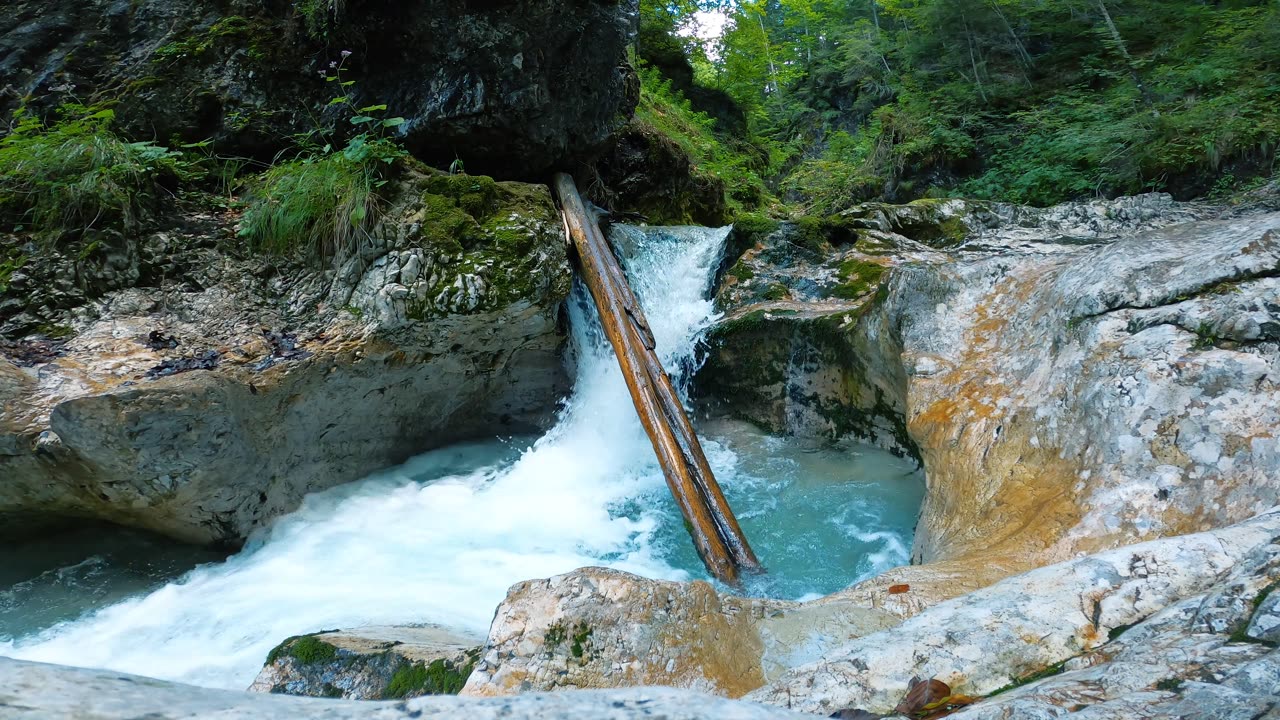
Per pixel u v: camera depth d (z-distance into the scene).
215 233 4.70
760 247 7.02
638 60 12.91
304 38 5.46
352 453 4.88
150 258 4.41
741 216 7.65
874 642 1.80
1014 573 2.59
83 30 5.26
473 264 4.72
